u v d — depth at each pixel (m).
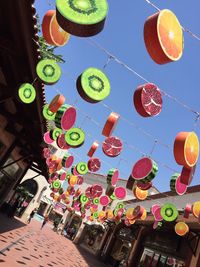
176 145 4.37
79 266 17.89
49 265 12.80
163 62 3.39
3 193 16.61
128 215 12.09
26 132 11.04
